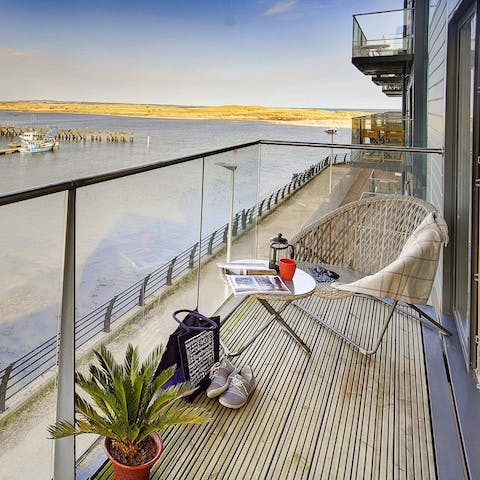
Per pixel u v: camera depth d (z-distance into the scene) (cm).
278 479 168
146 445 163
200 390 215
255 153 381
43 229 150
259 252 397
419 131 625
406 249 247
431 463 178
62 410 149
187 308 259
